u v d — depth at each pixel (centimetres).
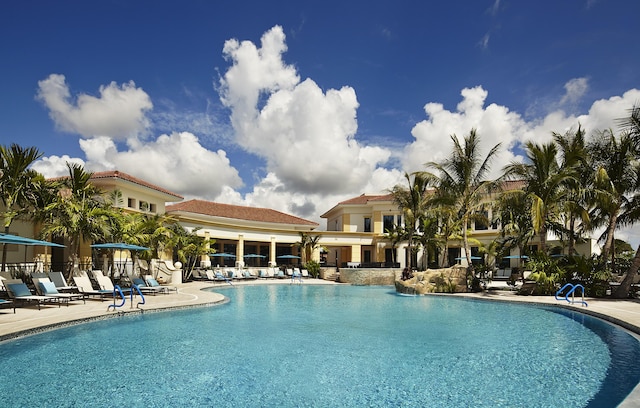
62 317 1098
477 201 2381
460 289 2175
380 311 1512
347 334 1056
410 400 583
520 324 1218
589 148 2025
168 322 1212
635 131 1767
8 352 827
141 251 2430
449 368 747
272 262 3900
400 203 3127
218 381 667
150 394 604
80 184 1873
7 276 1498
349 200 4772
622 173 1886
